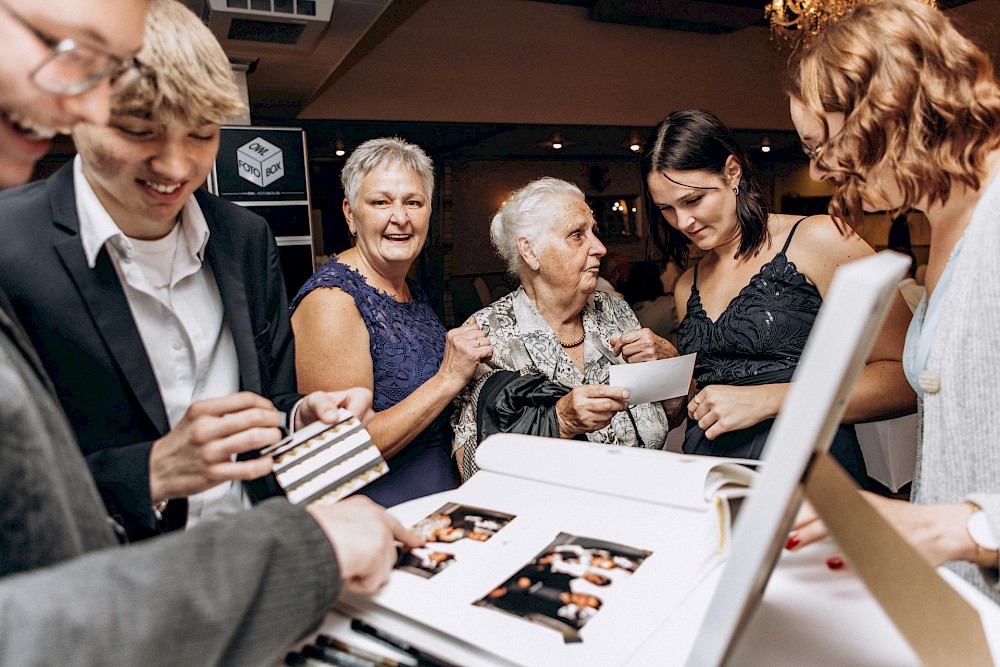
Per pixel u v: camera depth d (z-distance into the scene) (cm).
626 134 777
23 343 50
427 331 167
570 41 719
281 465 85
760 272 153
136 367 94
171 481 81
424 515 87
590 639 57
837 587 71
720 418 140
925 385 89
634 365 137
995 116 82
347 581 63
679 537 74
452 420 162
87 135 81
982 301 82
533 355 159
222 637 40
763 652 60
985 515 69
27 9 43
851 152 93
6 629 33
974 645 53
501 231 167
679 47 764
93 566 39
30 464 41
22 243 89
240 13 381
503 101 707
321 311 150
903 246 250
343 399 101
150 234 102
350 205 166
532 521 81
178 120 81
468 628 59
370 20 427
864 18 92
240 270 112
